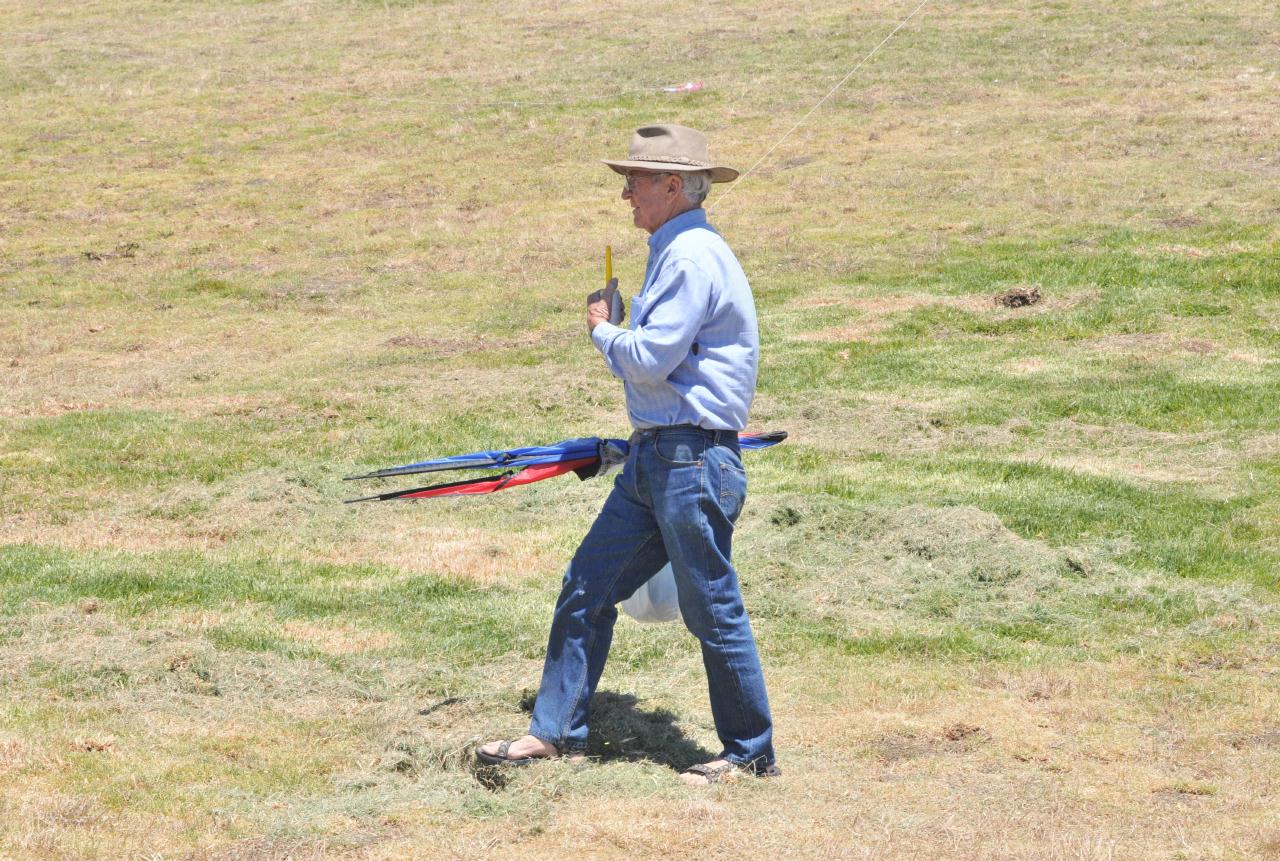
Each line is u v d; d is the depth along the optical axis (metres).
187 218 63.62
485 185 66.88
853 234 55.25
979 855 11.45
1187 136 66.62
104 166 72.38
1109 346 38.31
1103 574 20.12
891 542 21.50
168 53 95.31
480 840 11.95
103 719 14.85
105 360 42.72
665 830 12.07
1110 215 54.91
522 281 52.00
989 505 23.88
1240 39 84.62
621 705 15.44
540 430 31.34
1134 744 14.18
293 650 17.38
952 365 36.78
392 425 32.19
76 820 12.16
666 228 13.20
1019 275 46.88
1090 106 73.56
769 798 12.89
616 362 12.81
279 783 13.22
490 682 16.22
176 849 11.66
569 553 22.14
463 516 24.47
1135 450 28.30
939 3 99.06
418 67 89.88
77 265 56.81
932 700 15.55
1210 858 11.38
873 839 11.85
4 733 14.27
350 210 64.12
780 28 94.50
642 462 13.09
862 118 74.38
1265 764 13.62
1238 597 19.09
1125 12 93.12
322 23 103.00
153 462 29.02
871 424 30.91
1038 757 13.88
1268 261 45.91
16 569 21.05
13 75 89.81
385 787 13.13
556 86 83.69
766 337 40.88
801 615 18.69
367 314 48.38
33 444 30.81
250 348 43.94
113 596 19.77
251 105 82.94
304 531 23.64
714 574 13.12
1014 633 17.98
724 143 71.44
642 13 101.94
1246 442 28.44
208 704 15.46
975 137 69.62
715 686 13.42
